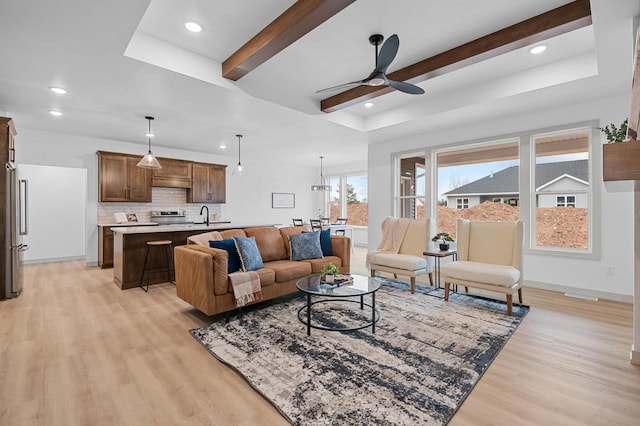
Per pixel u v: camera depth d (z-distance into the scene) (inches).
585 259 151.2
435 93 168.2
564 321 116.7
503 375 79.7
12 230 144.7
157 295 152.8
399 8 97.7
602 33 95.2
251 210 340.2
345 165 374.9
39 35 94.4
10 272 144.5
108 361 86.7
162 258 179.5
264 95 152.1
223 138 232.5
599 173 147.0
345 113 197.6
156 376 79.4
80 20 87.4
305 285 113.7
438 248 178.7
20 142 205.6
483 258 147.7
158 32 111.4
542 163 169.8
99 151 228.5
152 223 244.2
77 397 70.2
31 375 79.0
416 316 122.5
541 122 164.2
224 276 116.0
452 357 88.7
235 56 124.2
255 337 102.4
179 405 67.9
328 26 107.3
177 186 267.6
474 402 68.8
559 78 131.2
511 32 107.0
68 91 138.9
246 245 135.5
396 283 177.8
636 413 64.7
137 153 254.4
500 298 147.3
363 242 361.1
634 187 81.2
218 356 88.9
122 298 147.3
